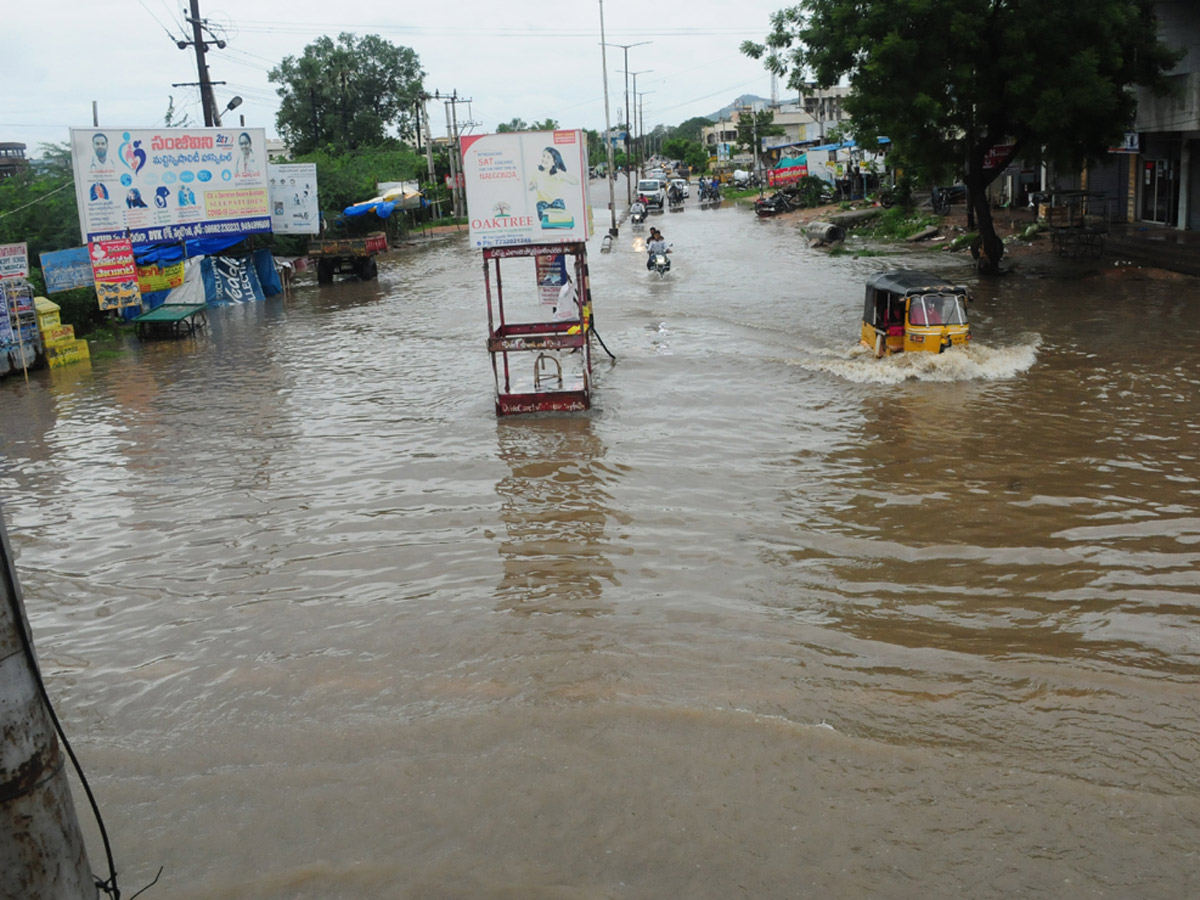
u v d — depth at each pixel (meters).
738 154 115.12
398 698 7.36
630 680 7.42
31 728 2.87
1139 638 7.75
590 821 5.87
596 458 12.84
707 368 17.61
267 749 6.82
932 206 42.59
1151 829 5.59
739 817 5.84
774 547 9.78
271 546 10.51
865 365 16.97
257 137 31.53
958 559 9.31
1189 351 16.64
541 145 14.80
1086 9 23.38
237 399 17.52
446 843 5.75
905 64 24.12
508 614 8.62
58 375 21.00
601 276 31.17
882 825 5.72
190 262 29.66
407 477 12.52
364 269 35.78
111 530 11.28
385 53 80.31
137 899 5.43
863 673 7.41
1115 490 10.80
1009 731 6.60
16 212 30.89
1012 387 15.22
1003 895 5.15
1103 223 31.61
